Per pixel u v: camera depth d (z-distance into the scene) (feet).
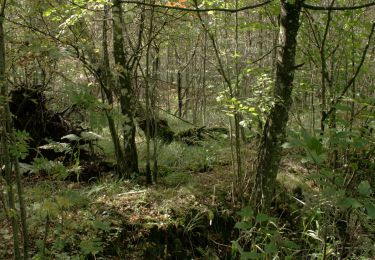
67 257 11.03
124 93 16.17
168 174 18.07
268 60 26.71
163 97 31.91
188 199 15.65
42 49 8.85
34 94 17.35
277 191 16.76
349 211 9.09
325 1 20.65
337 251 11.60
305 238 14.38
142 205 14.93
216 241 14.64
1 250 11.38
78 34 15.62
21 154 7.73
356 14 14.88
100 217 13.69
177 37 18.63
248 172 17.88
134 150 17.25
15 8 12.59
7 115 7.89
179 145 20.99
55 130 17.88
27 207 12.92
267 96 12.42
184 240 14.19
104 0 13.34
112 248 12.72
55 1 13.91
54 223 12.67
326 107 14.89
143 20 15.83
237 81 15.49
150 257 13.24
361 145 6.72
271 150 12.71
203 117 28.76
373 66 18.34
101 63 15.17
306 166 18.04
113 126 16.24
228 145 21.52
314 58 17.24
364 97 9.71
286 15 11.59
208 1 14.46
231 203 15.87
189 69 35.24
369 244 11.02
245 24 15.57
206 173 18.44
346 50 15.66
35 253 11.32
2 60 7.75
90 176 17.21
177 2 15.11
